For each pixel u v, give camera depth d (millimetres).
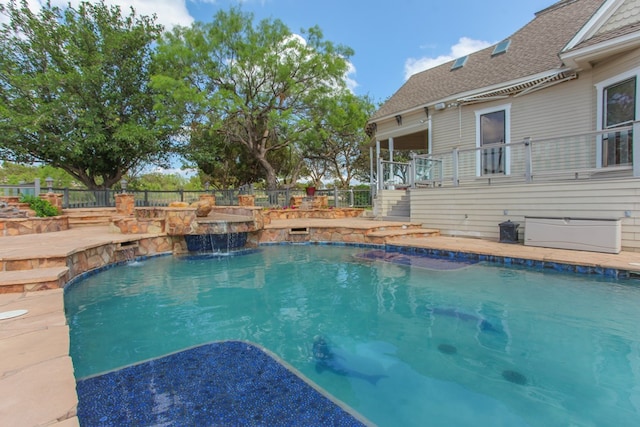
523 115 9531
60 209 11266
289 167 24359
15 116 14727
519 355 3117
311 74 16812
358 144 23078
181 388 2561
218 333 3734
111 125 16781
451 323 3902
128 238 7297
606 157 7730
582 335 3457
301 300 4859
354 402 2428
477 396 2504
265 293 5191
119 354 3205
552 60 9234
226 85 16656
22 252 5227
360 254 8016
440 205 9336
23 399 1880
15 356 2410
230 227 8656
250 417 2199
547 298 4547
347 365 3000
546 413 2293
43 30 16703
